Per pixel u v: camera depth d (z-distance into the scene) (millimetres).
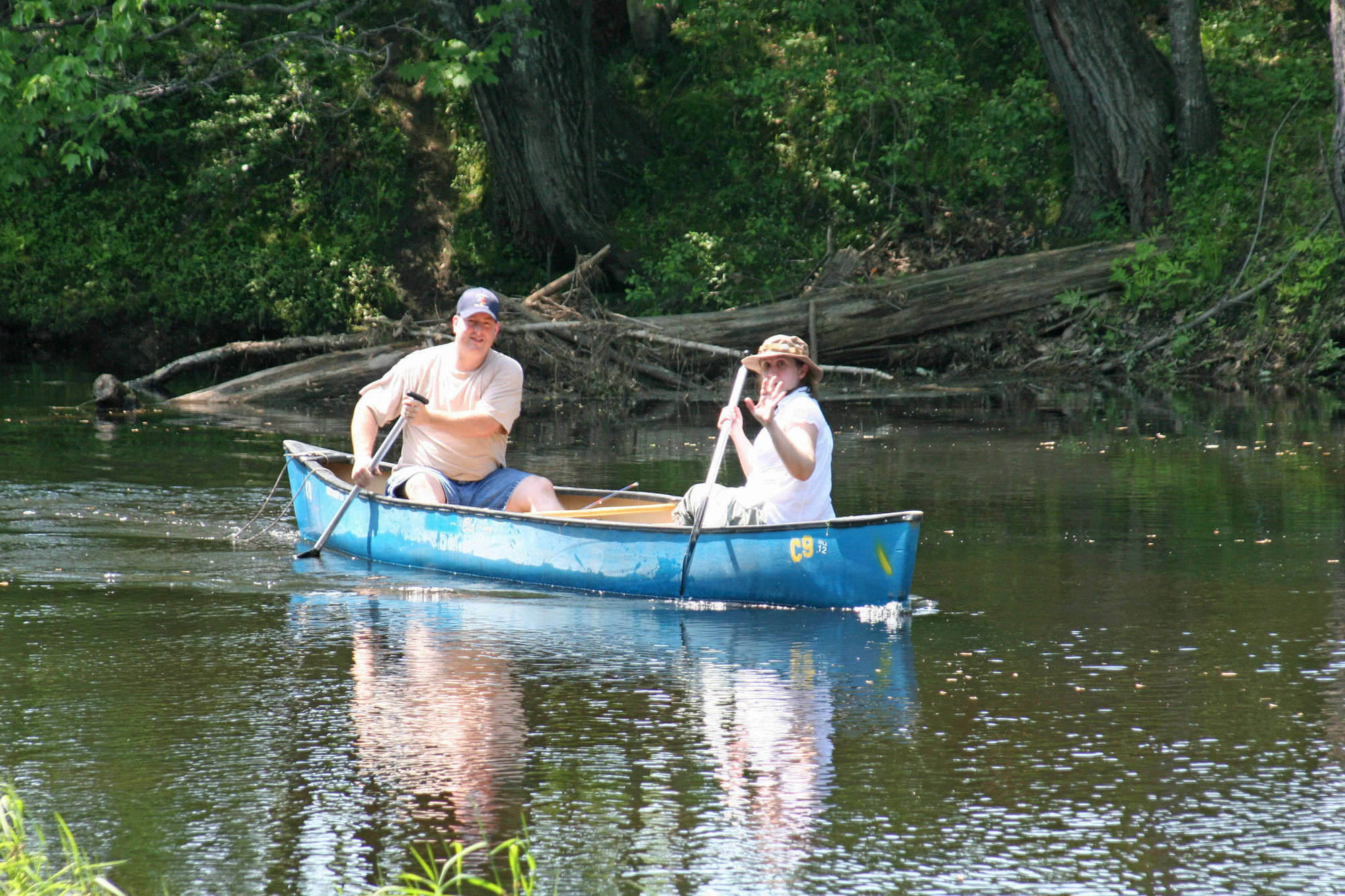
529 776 11938
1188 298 55875
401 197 68562
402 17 72000
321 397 49969
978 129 63531
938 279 55469
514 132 62969
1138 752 12594
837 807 11281
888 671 15320
